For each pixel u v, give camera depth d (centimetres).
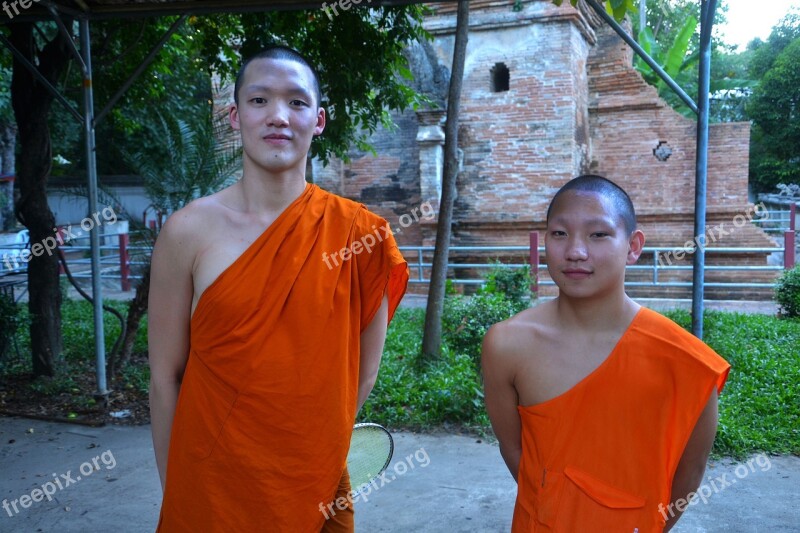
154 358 201
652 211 1267
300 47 736
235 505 185
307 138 198
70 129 1731
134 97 902
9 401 614
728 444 476
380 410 570
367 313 204
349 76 716
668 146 1276
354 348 198
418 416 548
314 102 201
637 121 1293
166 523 193
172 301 196
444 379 604
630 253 186
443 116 1246
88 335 873
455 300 798
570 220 177
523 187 1242
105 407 588
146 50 824
